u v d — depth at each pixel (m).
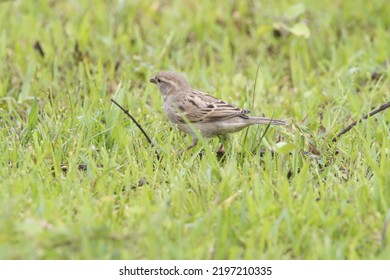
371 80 16.12
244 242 9.78
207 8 20.08
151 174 11.79
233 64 17.25
